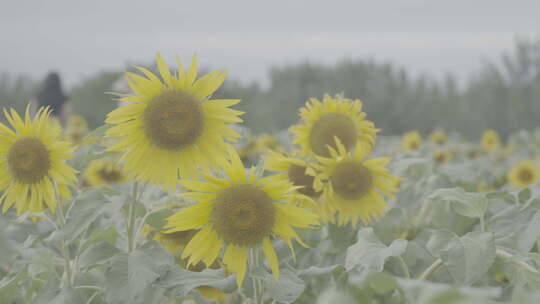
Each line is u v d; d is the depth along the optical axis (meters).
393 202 1.61
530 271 0.99
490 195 1.36
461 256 0.99
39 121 1.16
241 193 0.99
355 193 1.34
